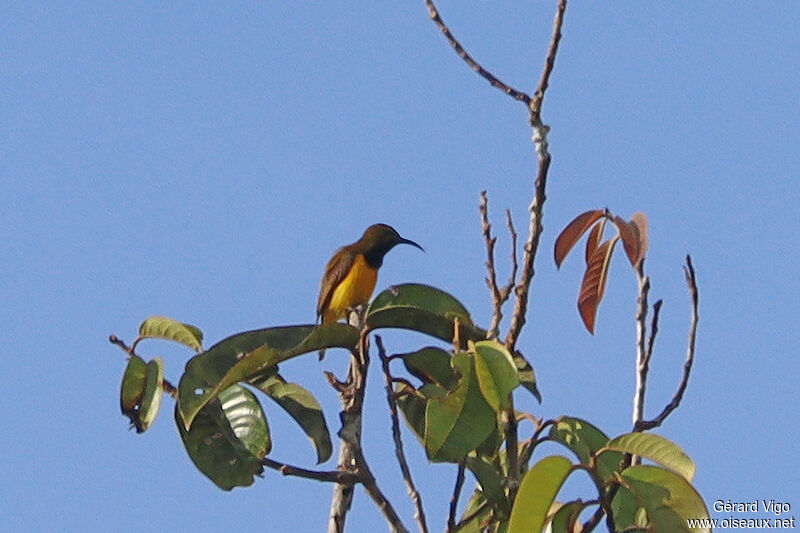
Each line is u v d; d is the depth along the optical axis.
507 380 9.67
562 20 9.43
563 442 10.65
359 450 10.14
